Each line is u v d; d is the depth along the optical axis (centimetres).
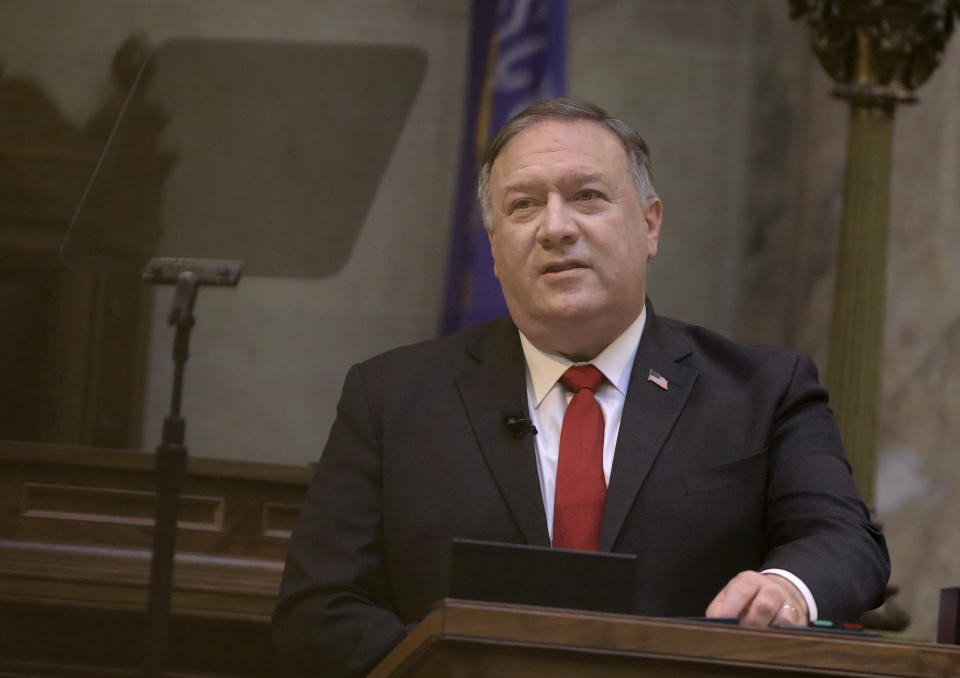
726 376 955
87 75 2233
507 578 665
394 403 943
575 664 596
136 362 2227
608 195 921
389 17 2420
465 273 2238
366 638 826
